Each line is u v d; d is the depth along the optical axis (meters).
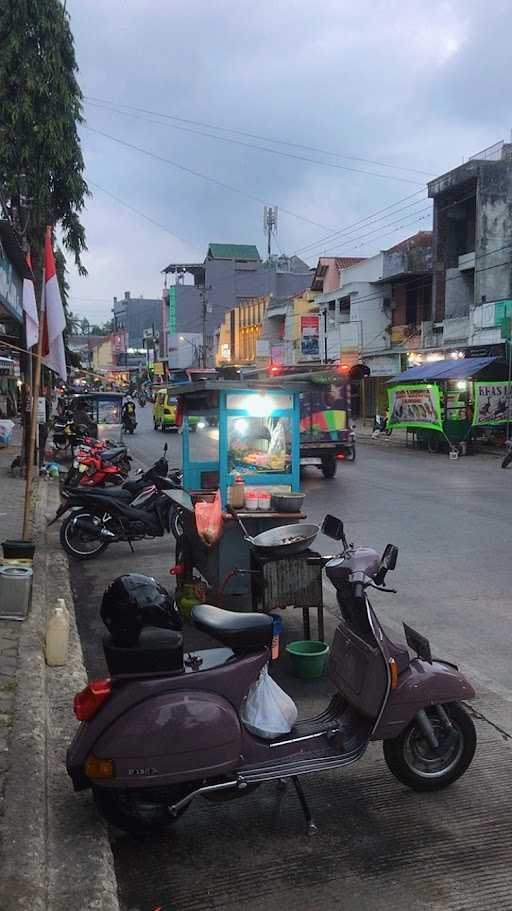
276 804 3.73
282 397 7.26
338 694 4.06
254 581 5.94
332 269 44.09
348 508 12.79
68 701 4.73
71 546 9.23
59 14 15.31
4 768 3.70
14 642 5.61
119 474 14.79
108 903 2.88
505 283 29.59
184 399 8.09
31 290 8.01
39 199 15.35
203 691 3.34
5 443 21.42
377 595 7.46
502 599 7.29
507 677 5.35
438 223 32.84
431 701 3.71
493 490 14.85
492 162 29.39
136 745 3.18
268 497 6.54
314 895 3.07
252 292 72.25
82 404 23.66
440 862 3.29
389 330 38.12
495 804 3.75
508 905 3.01
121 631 3.26
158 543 10.33
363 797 3.83
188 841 3.45
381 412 36.41
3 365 31.12
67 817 3.46
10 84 15.07
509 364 22.58
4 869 2.92
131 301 111.56
